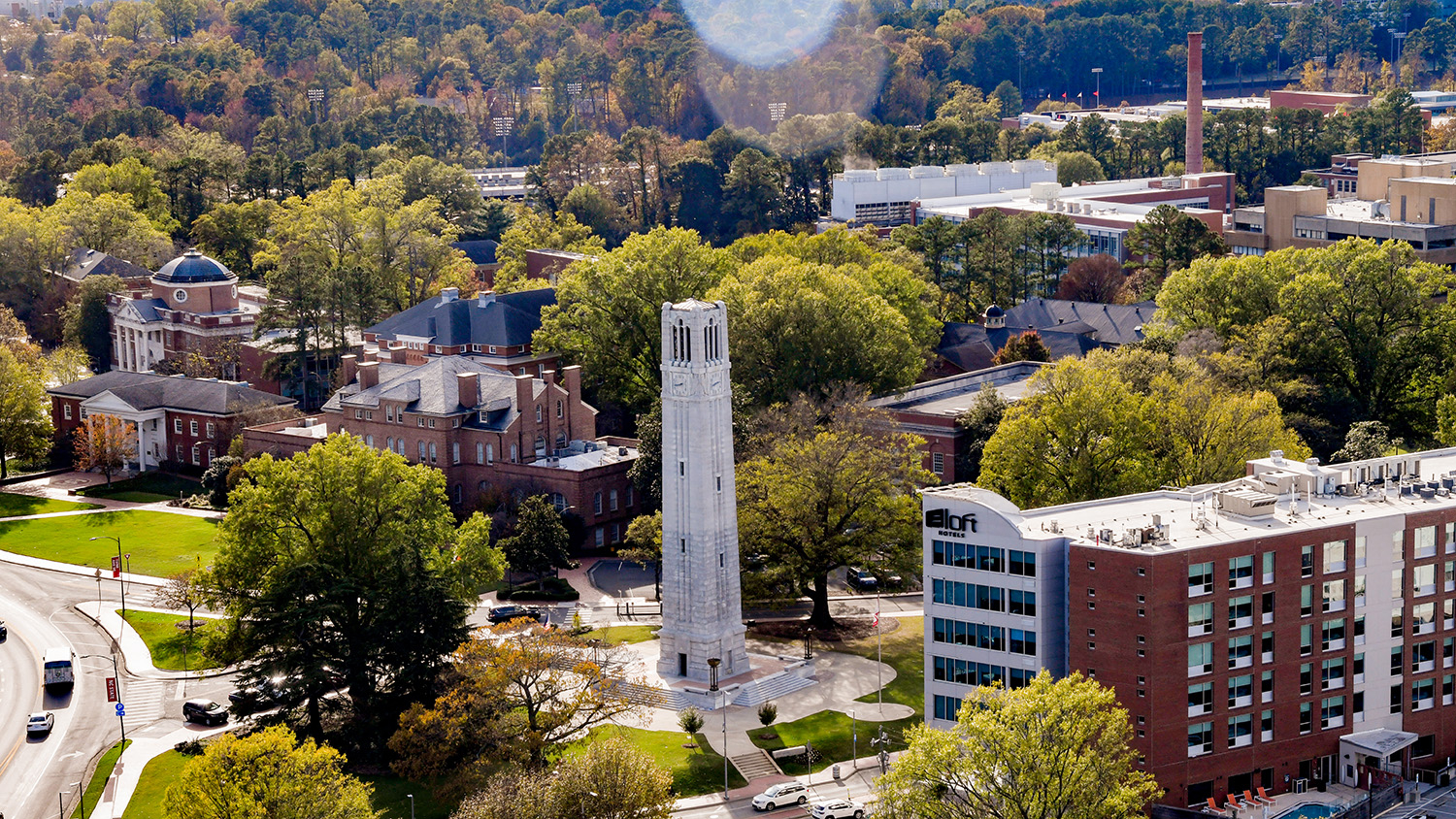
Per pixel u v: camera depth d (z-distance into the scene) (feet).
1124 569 510.99
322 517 629.92
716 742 573.33
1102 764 465.47
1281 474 561.02
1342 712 542.98
